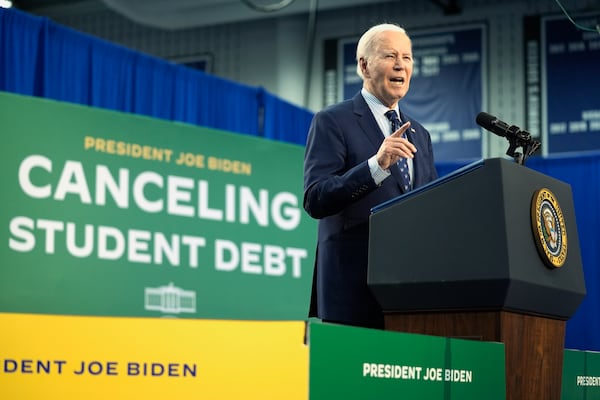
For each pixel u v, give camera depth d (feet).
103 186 18.58
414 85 35.01
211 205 20.45
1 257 17.06
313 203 7.37
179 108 24.41
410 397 5.49
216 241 20.47
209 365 4.57
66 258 17.89
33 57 20.44
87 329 4.32
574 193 26.00
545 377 6.66
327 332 4.98
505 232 6.03
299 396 4.81
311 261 22.31
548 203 6.54
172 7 34.96
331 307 7.47
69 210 18.02
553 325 6.81
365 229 7.49
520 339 6.39
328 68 36.40
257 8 22.91
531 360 6.51
